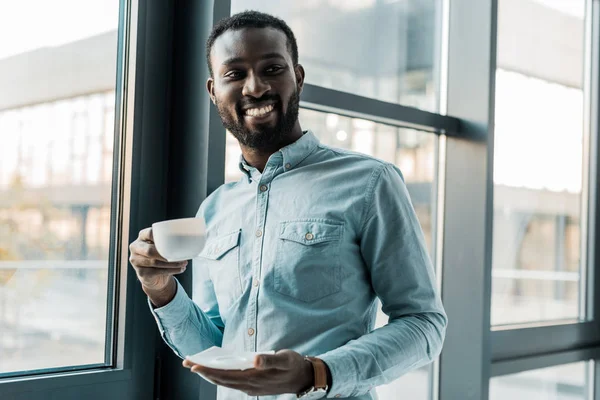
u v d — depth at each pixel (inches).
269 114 48.4
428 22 93.3
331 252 47.0
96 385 60.5
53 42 60.7
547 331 104.0
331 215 47.9
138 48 64.2
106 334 63.7
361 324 47.6
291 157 51.5
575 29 113.2
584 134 115.4
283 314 47.0
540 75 106.3
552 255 108.4
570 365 109.9
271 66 48.3
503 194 100.3
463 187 91.8
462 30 92.9
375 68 86.6
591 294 114.9
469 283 90.5
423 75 92.6
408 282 46.4
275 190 50.8
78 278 61.7
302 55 78.3
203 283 55.2
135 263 45.7
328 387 40.2
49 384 57.1
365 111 79.3
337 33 82.1
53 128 60.4
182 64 66.4
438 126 89.4
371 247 47.5
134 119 63.8
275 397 47.3
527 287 103.8
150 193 65.0
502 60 100.0
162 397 65.7
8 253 57.4
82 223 62.2
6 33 57.7
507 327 98.6
